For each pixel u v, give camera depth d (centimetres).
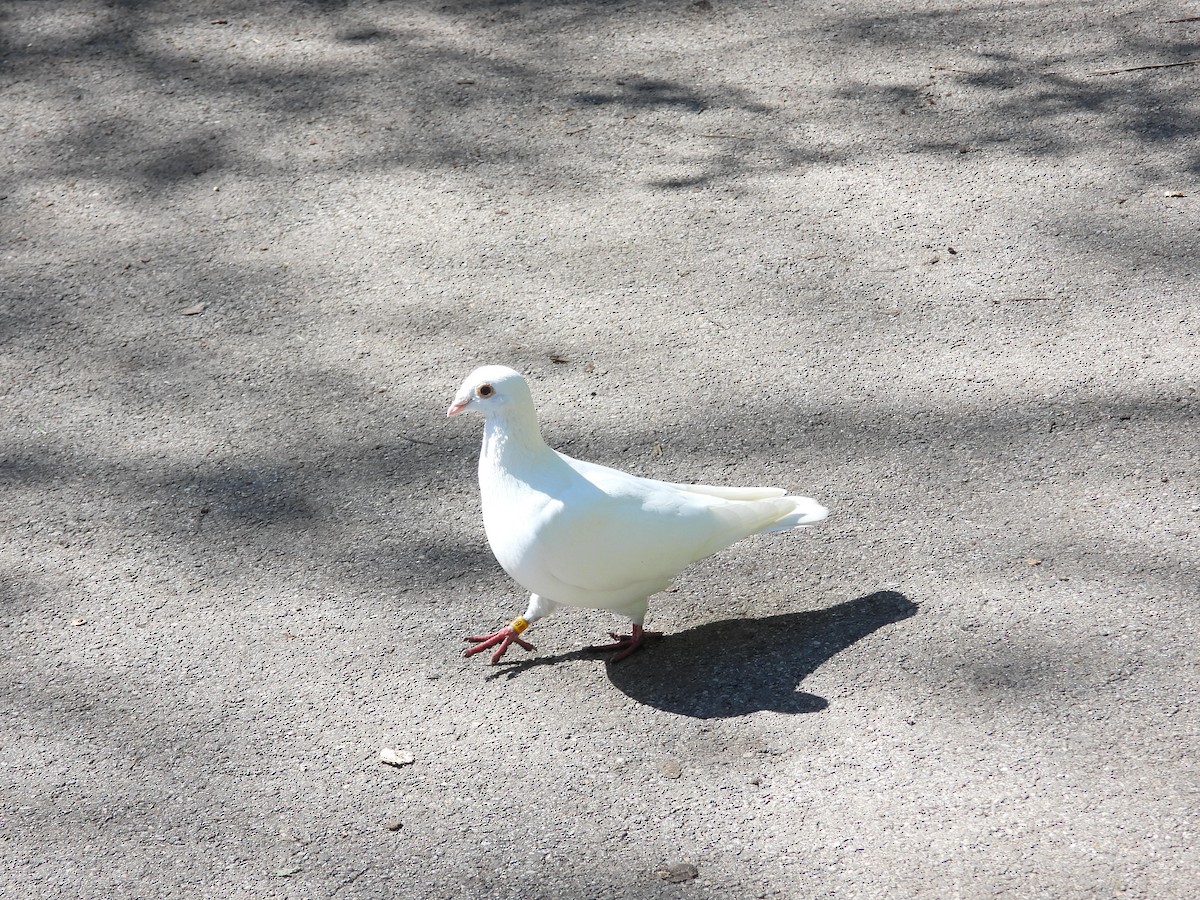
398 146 680
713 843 306
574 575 351
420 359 521
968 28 771
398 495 447
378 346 530
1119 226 579
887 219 598
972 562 398
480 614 393
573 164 659
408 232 609
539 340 530
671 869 299
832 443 461
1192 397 468
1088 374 487
